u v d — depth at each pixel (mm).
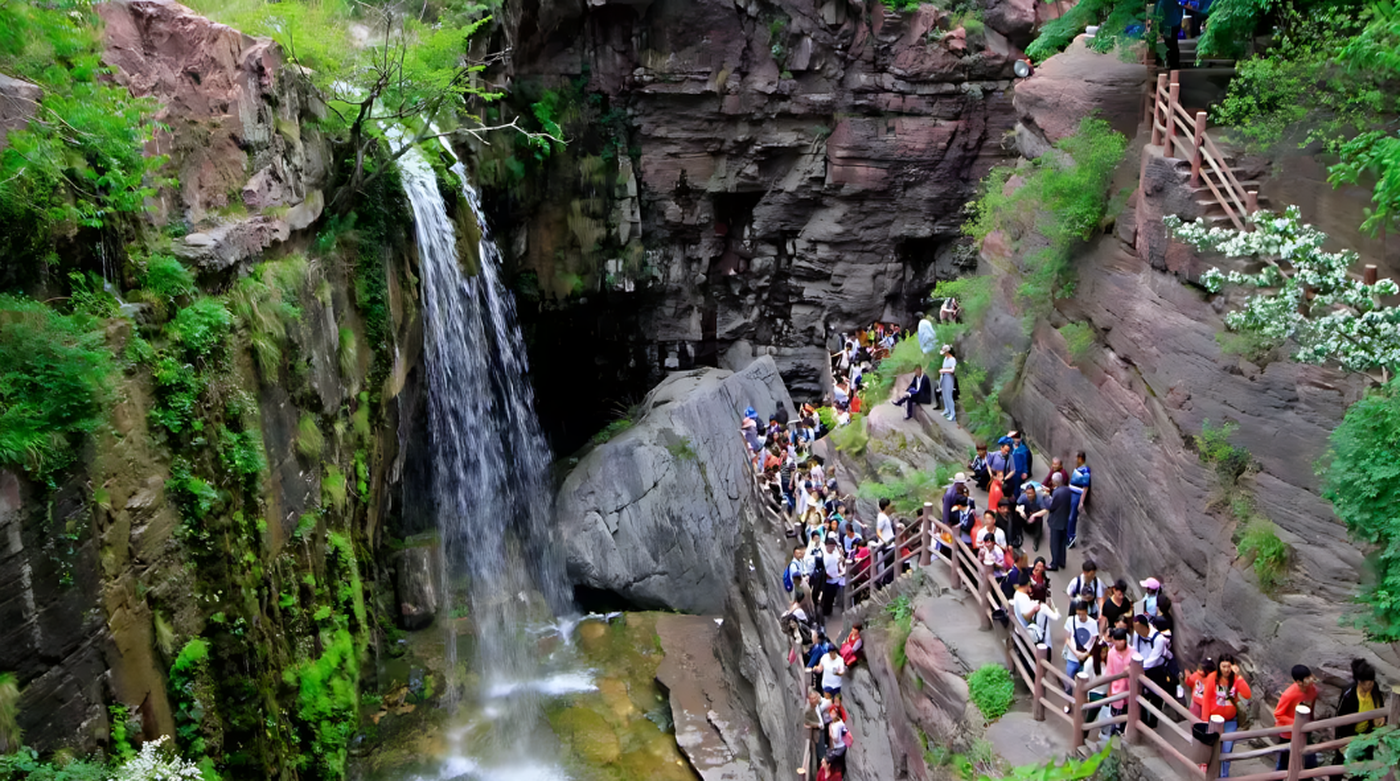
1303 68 12789
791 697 17594
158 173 12797
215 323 12711
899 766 14578
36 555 9766
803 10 31969
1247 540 11789
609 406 35719
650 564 26359
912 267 35500
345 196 17969
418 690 20531
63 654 10047
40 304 10039
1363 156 10773
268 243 14977
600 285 33500
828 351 35500
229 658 12695
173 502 12016
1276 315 11453
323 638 15664
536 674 22547
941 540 16031
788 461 23031
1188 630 12867
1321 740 10234
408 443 22469
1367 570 10633
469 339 24844
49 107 10578
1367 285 10820
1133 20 16922
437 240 22641
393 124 18906
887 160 33344
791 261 35438
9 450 9297
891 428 21406
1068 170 16594
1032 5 32031
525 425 30469
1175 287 13906
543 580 26828
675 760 19312
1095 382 16062
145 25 13641
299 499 15453
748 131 33406
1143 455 14328
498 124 29125
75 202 11008
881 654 15719
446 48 19125
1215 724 9727
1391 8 10977
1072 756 11297
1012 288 19875
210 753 12125
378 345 18688
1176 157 14133
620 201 33250
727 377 30859
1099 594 13750
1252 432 12172
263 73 15227
